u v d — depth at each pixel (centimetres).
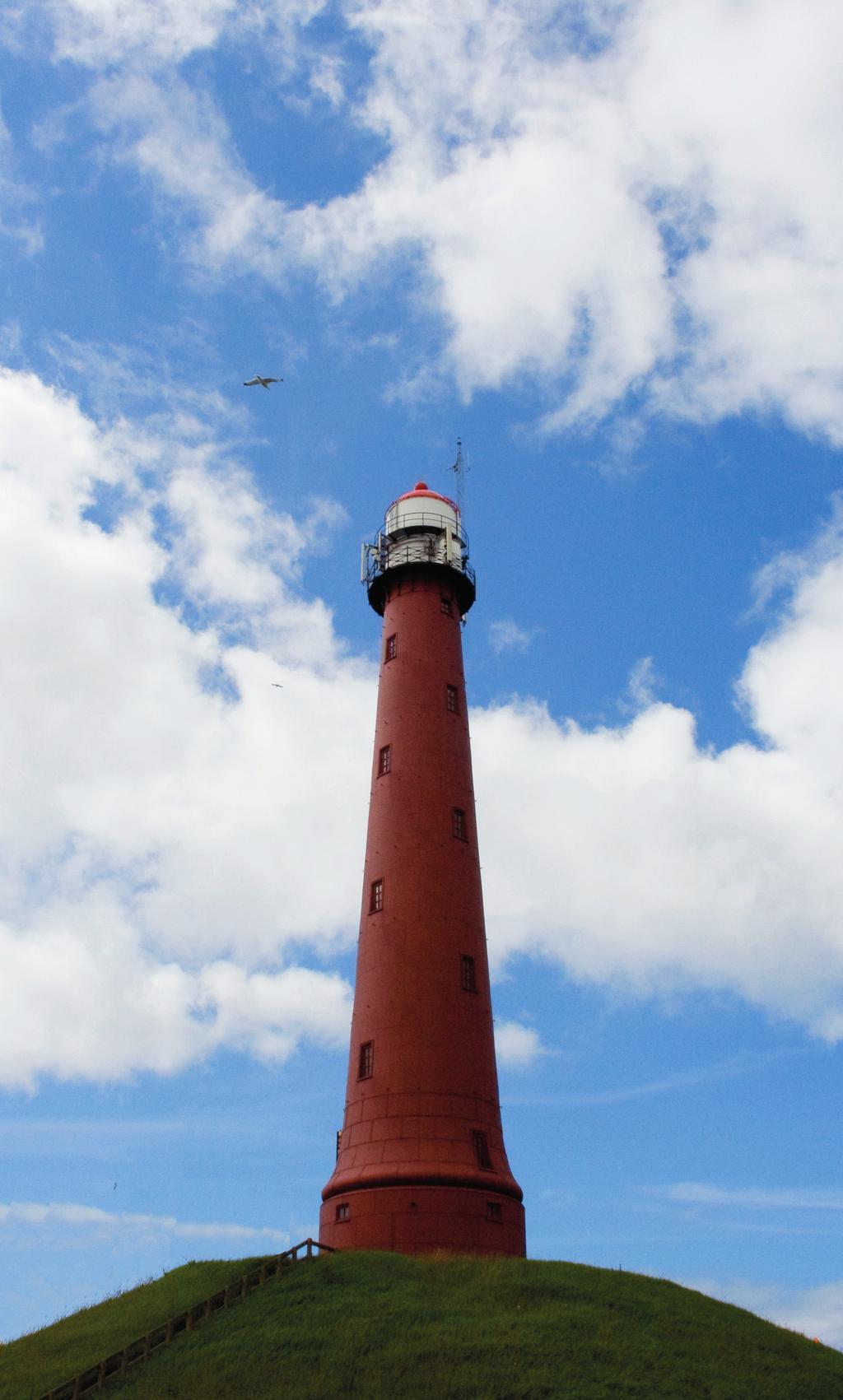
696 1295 4006
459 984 4594
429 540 5662
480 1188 4181
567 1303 3619
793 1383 3266
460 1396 2970
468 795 5106
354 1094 4472
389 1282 3694
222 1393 3039
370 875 4900
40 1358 3516
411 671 5303
